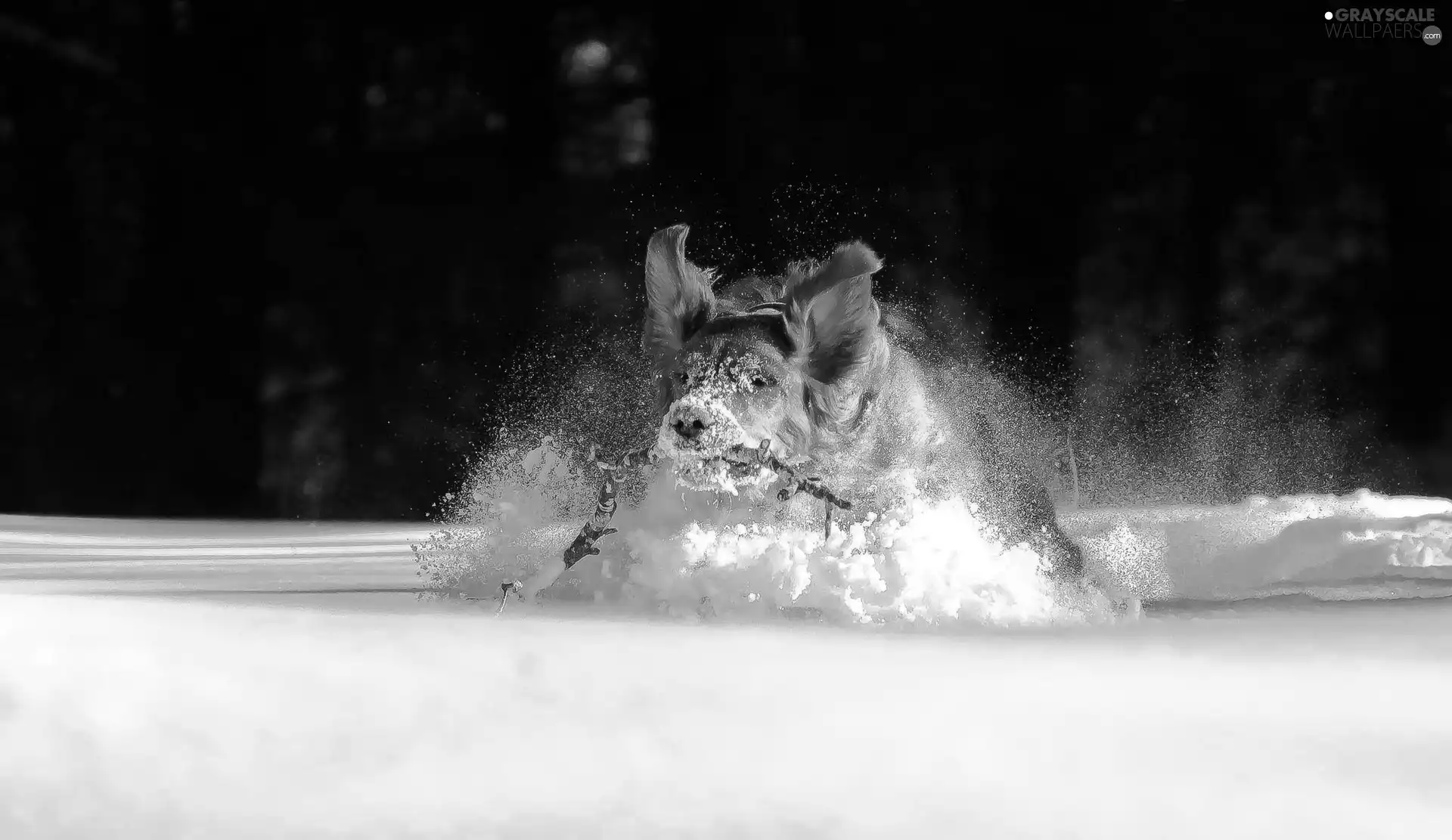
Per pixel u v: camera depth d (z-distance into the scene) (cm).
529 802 277
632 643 506
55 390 2559
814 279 652
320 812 268
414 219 2675
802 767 309
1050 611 623
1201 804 280
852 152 2605
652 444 671
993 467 785
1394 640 554
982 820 266
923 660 477
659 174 2684
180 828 255
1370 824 266
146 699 375
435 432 2594
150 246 2609
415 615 603
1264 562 884
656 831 255
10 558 1075
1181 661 482
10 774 296
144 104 2608
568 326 2644
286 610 616
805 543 630
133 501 2572
